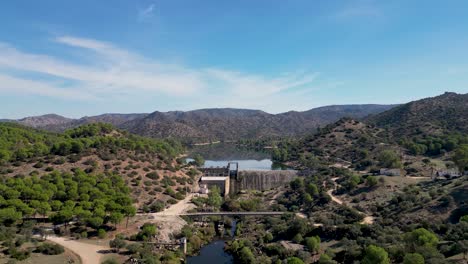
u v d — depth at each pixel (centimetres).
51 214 17125
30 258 13200
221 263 15950
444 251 11506
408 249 11806
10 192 17875
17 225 16612
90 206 17962
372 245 11894
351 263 12656
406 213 17325
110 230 17150
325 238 16088
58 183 19962
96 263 13525
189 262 16025
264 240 17400
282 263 13600
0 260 12569
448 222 15312
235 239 18300
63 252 14262
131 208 17975
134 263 13725
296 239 16312
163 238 17188
